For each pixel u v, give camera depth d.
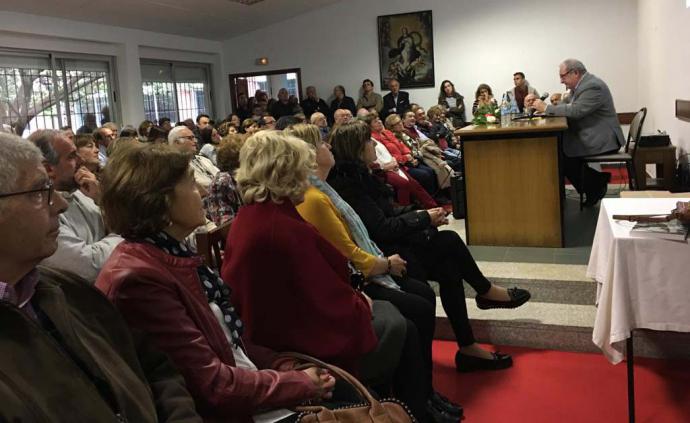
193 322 1.34
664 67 6.14
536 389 2.52
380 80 10.23
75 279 1.16
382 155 5.19
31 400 0.88
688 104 4.51
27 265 1.01
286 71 10.66
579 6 8.98
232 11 9.08
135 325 1.26
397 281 2.45
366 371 1.89
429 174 6.03
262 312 1.74
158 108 9.48
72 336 1.02
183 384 1.23
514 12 9.33
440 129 7.79
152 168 1.35
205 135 7.26
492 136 3.96
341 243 2.22
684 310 2.01
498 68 9.56
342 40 10.30
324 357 1.74
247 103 10.49
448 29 9.72
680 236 1.99
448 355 2.92
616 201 2.58
